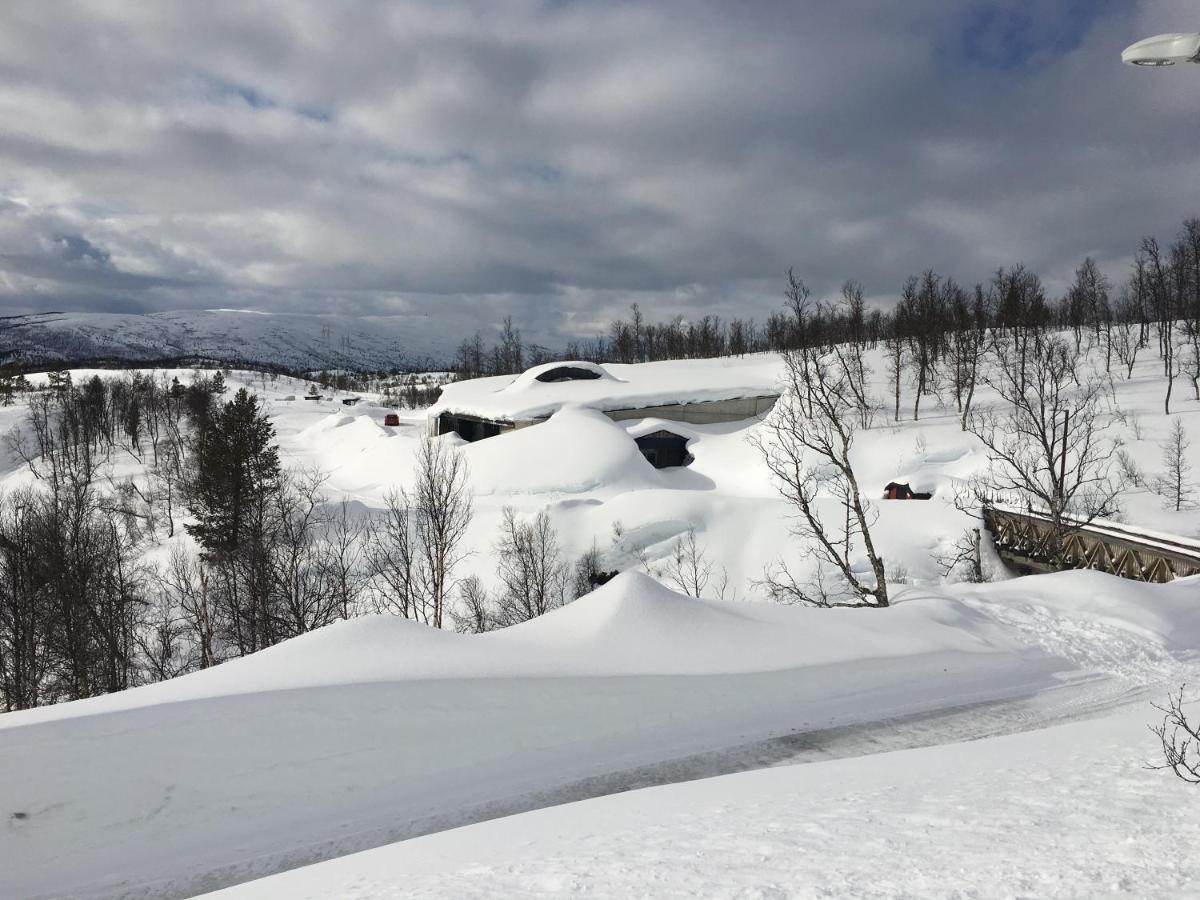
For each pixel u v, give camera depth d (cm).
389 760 938
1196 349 5706
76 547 3025
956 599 1697
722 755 998
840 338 7650
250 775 883
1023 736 955
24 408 10688
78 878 739
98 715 952
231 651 3130
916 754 895
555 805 859
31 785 814
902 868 479
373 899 509
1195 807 588
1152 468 4125
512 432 5369
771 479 4800
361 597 3303
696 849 559
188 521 4938
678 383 6494
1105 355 7425
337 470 6253
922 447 4894
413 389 13438
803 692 1196
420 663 1181
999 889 434
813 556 3344
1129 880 436
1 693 2830
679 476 5312
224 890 617
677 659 1283
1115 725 979
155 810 820
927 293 7512
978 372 7000
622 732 1045
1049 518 3005
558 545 3684
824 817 622
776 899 439
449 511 3653
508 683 1126
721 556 3550
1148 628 1527
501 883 514
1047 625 1551
